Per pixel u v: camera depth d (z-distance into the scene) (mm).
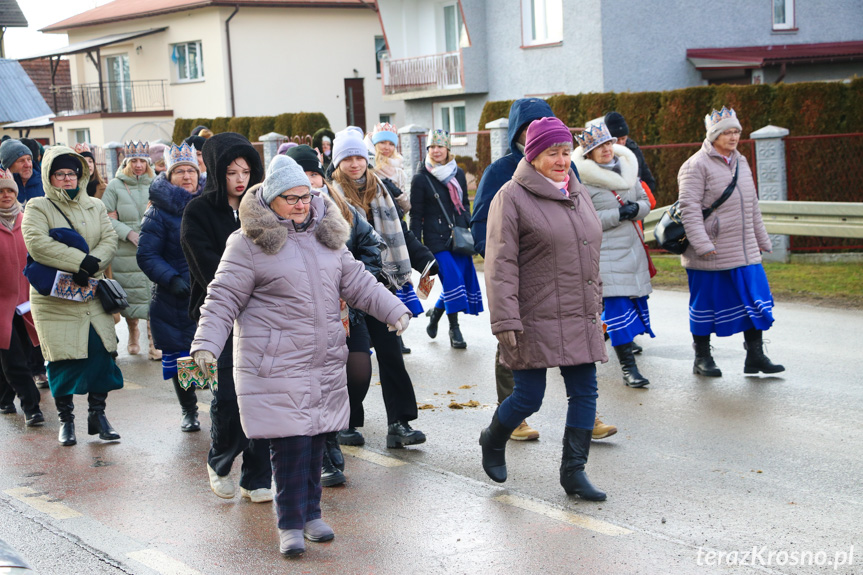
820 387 7527
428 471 5852
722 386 7723
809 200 14539
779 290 11953
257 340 4484
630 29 25734
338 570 4383
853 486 5332
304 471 4582
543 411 7266
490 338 10320
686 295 12266
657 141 18500
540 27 27703
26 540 4902
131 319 10211
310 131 31141
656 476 5602
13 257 7355
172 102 39125
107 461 6367
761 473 5598
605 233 7777
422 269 6457
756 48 26938
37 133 43250
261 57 37719
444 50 33031
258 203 4492
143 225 6629
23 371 7395
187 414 7062
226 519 5141
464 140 23656
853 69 26359
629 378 7820
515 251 5090
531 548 4543
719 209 7789
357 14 39594
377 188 6320
